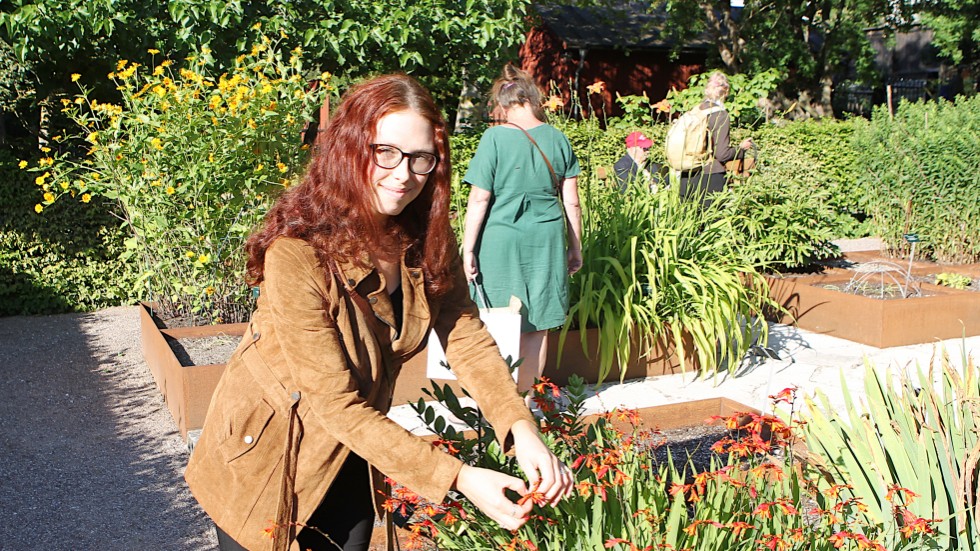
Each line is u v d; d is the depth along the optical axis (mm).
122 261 8820
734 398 5805
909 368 6578
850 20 20000
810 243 9086
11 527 4031
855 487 3020
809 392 5938
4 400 5914
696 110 8086
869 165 10891
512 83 5000
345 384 1924
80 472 4691
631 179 7660
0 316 8445
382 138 1929
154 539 3932
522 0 9664
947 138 10031
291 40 8805
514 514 1852
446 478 1864
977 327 7727
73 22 7863
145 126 6254
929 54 30688
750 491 2750
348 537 2254
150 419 5523
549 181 4973
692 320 6199
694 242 6781
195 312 6438
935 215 10258
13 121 9211
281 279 1928
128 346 7324
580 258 5324
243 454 2094
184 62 8539
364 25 9055
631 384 6168
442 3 9305
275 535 2061
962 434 3043
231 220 6285
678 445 4715
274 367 2084
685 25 20359
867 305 7332
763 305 8281
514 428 2037
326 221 1964
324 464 2080
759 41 20094
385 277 2115
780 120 14805
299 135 6645
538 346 5211
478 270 5102
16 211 8359
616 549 2486
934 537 2742
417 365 5582
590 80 22594
